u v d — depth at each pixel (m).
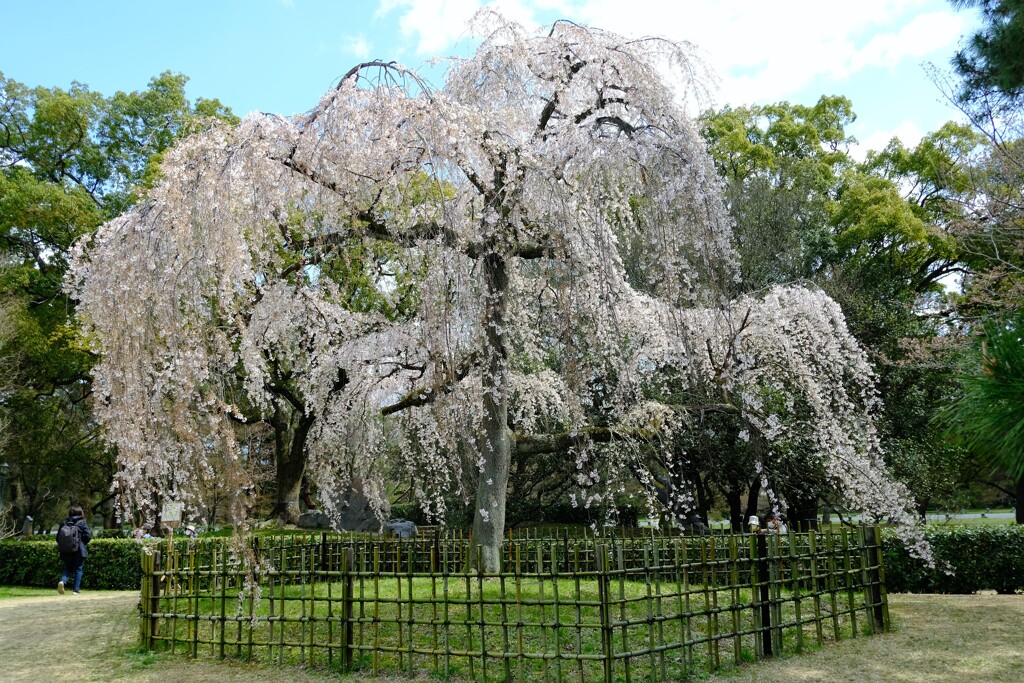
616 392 8.62
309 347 8.65
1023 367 2.58
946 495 11.41
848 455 7.86
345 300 9.52
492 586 6.43
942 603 6.85
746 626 5.14
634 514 11.90
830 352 8.51
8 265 14.26
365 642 4.84
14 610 7.91
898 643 4.98
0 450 14.75
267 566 4.90
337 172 6.09
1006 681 4.04
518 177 6.59
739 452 9.71
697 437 9.90
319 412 8.55
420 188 6.43
